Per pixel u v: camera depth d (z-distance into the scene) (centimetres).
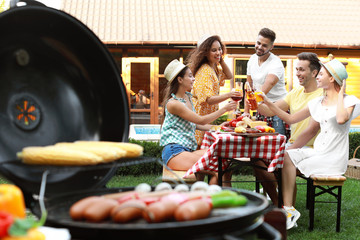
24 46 143
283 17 1487
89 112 164
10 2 137
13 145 137
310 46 1289
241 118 420
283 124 483
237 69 1323
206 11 1484
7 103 139
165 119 394
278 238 116
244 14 1488
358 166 691
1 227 94
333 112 384
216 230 111
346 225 408
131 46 1304
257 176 426
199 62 446
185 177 354
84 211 116
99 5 1455
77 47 156
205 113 444
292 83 1319
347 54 1367
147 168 721
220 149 366
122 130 164
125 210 113
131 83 1371
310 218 387
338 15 1518
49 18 142
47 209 130
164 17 1428
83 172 152
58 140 151
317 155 388
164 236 106
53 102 154
